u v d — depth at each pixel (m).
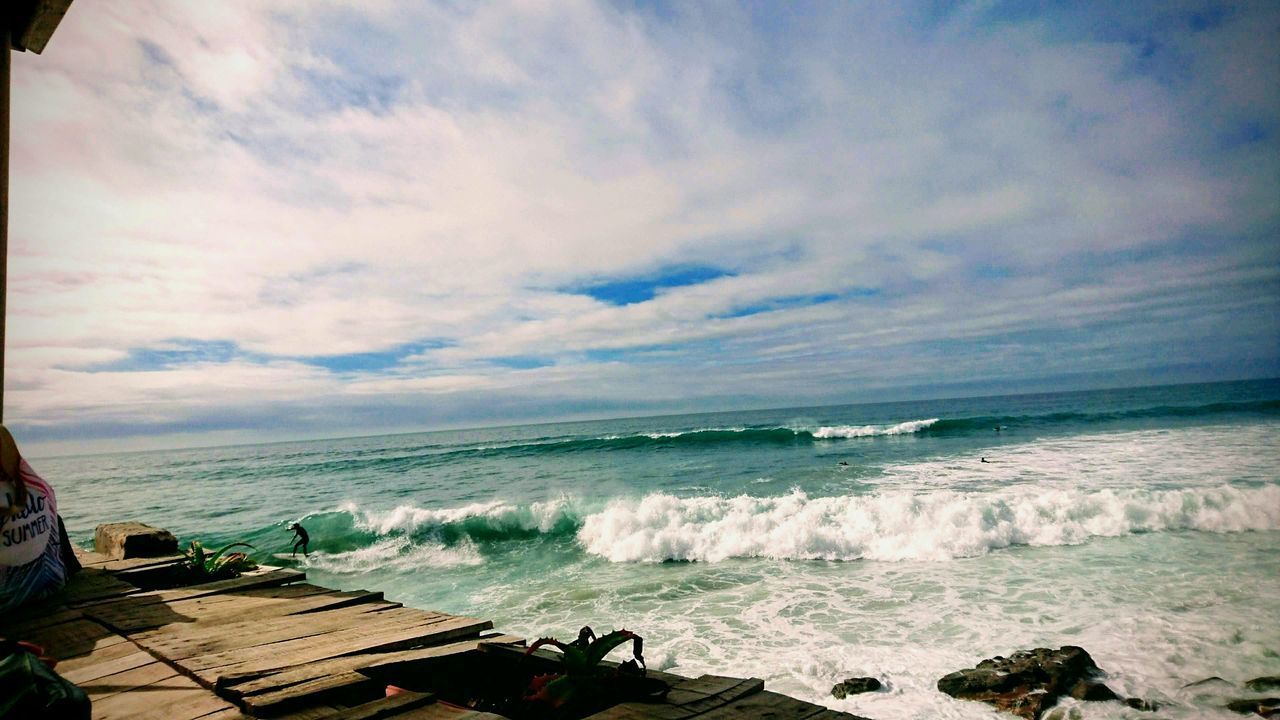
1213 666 7.31
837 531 14.16
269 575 5.96
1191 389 94.06
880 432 38.88
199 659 3.46
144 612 4.63
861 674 7.55
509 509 18.05
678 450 38.59
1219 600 9.27
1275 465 18.89
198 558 6.59
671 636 9.23
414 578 13.65
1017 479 19.81
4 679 2.31
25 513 4.77
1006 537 13.48
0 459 4.52
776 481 23.92
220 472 46.34
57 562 5.19
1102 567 11.37
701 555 14.09
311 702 2.92
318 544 17.16
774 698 2.73
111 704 2.93
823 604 10.40
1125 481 18.14
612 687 2.99
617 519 16.33
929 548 13.26
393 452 56.47
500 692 3.75
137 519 23.72
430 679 3.66
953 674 7.25
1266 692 6.59
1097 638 8.25
